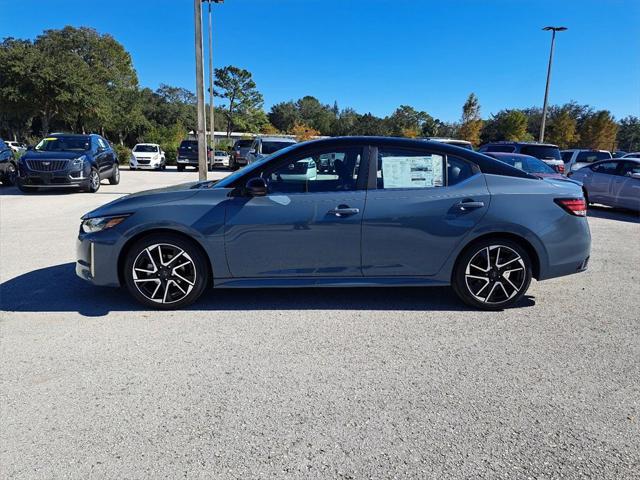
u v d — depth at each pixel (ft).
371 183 13.96
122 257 14.05
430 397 9.55
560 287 17.12
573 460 7.70
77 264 14.51
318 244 13.71
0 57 105.19
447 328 13.10
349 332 12.74
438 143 14.42
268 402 9.32
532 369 10.79
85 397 9.45
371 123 280.10
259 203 13.66
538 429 8.52
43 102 111.65
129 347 11.68
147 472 7.35
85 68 138.31
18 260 19.67
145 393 9.61
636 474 7.38
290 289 16.30
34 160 42.06
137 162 95.30
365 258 13.87
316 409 9.09
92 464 7.52
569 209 14.19
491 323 13.52
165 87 262.67
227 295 15.62
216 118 255.50
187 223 13.52
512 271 14.21
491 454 7.82
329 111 342.44
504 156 37.40
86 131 170.09
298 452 7.84
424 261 13.96
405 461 7.63
